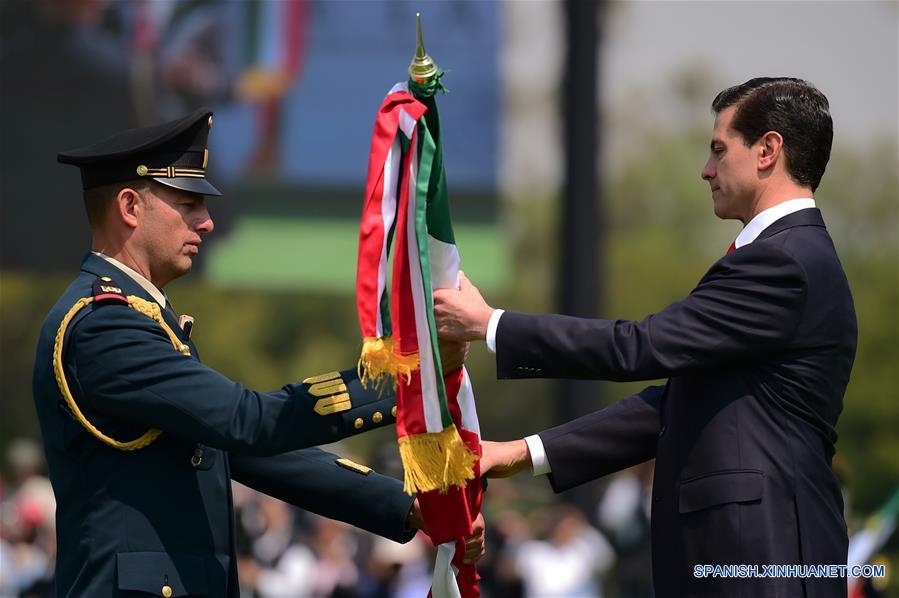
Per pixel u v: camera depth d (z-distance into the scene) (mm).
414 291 12367
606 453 14219
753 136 12836
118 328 12703
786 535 12258
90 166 13367
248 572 34375
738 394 12562
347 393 12898
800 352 12523
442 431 12453
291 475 14344
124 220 13297
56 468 13016
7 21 41406
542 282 118500
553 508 39719
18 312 112000
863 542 21219
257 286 44094
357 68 43844
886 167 114438
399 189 12438
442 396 12375
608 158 120188
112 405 12609
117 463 12750
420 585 34625
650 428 14219
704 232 120500
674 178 120500
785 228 12664
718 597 12320
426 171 12242
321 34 43656
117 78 42219
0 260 41250
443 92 12414
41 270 41781
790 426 12500
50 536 37781
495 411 113938
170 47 42469
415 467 12391
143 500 12688
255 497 37750
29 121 41688
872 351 104312
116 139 13531
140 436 12805
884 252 113312
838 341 12617
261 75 43469
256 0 43281
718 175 13078
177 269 13500
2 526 36844
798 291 12383
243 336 116438
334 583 34844
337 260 44125
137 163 13266
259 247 43844
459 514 13070
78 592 12586
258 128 43656
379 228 12133
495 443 14281
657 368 12398
